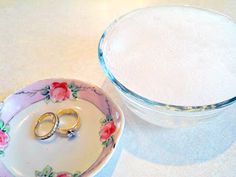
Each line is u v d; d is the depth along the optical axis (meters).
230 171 0.12
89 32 0.21
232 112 0.15
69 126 0.14
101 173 0.12
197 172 0.12
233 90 0.13
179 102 0.13
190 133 0.14
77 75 0.18
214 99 0.13
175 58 0.15
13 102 0.15
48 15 0.24
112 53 0.15
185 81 0.14
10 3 0.26
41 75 0.18
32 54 0.20
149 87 0.14
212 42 0.16
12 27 0.23
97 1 0.25
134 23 0.17
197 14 0.18
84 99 0.15
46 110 0.15
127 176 0.12
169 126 0.14
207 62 0.15
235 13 0.23
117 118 0.13
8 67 0.19
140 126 0.15
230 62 0.15
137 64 0.15
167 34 0.17
